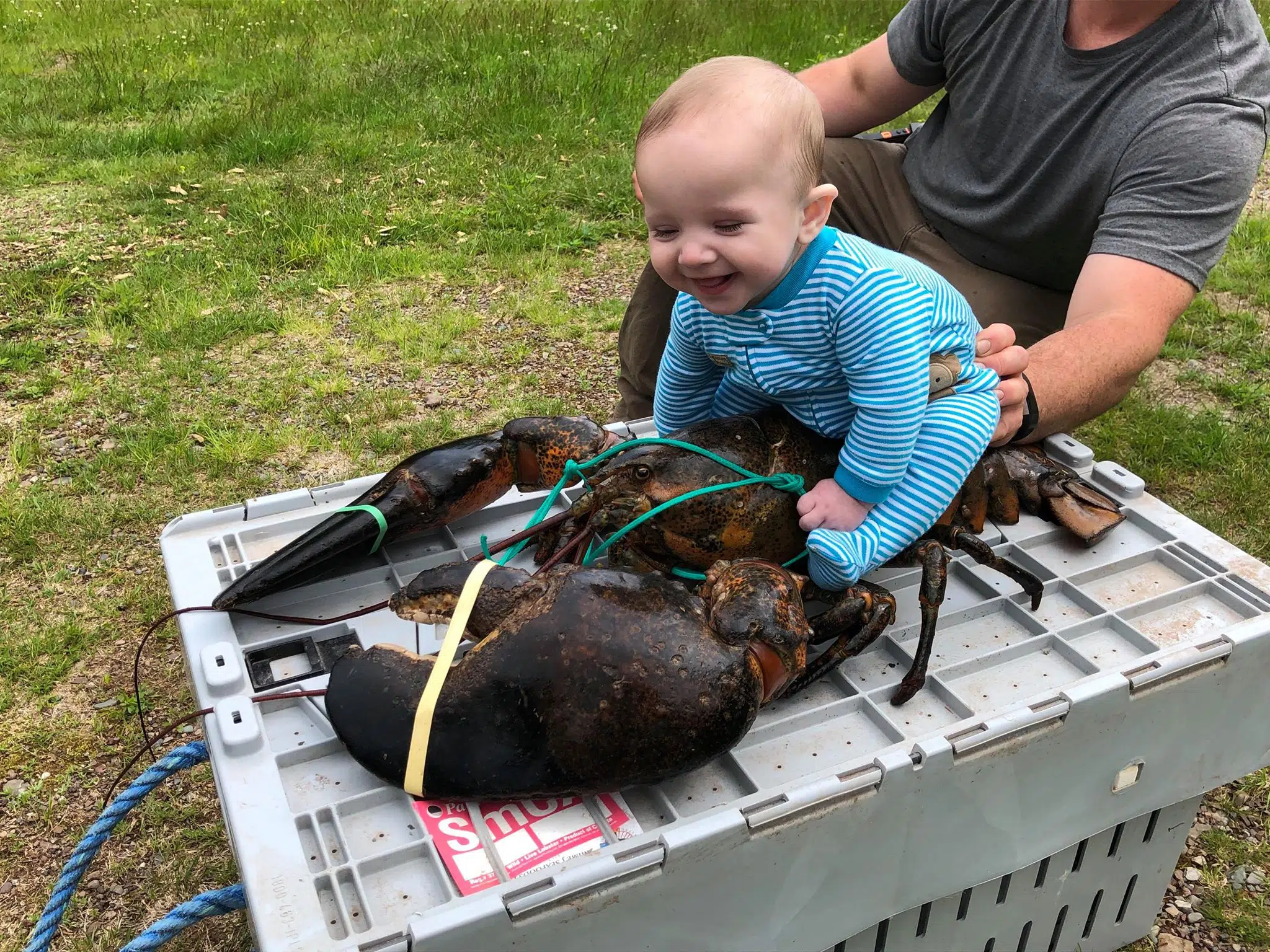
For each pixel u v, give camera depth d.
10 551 3.01
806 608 1.84
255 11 9.52
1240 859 2.21
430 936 1.22
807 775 1.49
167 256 4.90
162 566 2.97
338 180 5.88
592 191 5.74
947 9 2.88
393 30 8.89
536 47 8.31
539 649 1.38
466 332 4.36
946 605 1.89
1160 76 2.49
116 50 8.30
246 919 2.06
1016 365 1.96
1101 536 2.00
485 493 1.90
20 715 2.50
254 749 1.48
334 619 1.69
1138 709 1.65
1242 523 3.26
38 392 3.82
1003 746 1.54
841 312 1.58
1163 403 3.91
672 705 1.36
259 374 3.99
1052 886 1.87
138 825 2.24
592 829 1.42
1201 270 2.40
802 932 1.52
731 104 1.44
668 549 1.72
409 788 1.39
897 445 1.61
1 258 4.89
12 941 2.02
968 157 2.90
